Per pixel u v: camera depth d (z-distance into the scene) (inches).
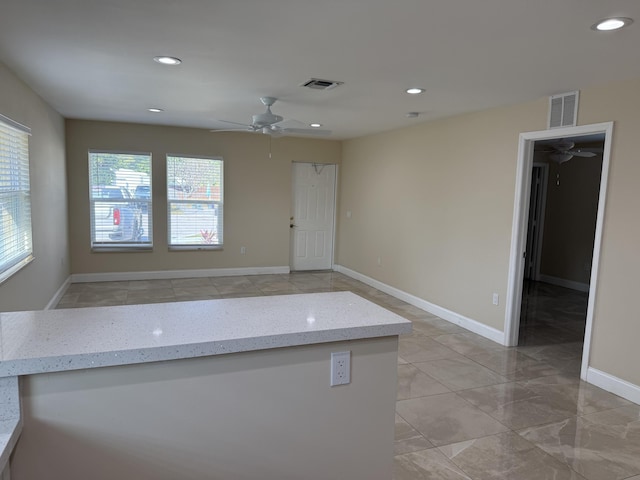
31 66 130.3
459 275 195.0
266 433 54.8
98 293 229.8
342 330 55.9
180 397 50.3
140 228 262.5
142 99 178.5
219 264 283.0
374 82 140.4
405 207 233.9
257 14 89.0
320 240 313.7
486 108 175.6
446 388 132.3
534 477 91.4
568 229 282.8
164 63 125.6
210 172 274.8
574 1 78.2
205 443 52.0
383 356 60.2
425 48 106.8
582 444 103.7
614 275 130.5
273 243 295.0
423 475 91.1
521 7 81.6
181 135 263.1
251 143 281.1
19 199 145.7
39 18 93.3
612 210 130.6
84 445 47.2
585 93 138.6
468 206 188.9
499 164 172.1
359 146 281.0
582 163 272.7
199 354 49.3
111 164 252.7
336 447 59.0
